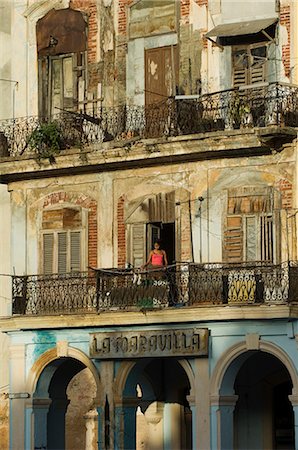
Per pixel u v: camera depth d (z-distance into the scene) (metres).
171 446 51.72
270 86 47.28
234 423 49.81
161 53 50.12
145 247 49.72
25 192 52.16
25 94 53.00
